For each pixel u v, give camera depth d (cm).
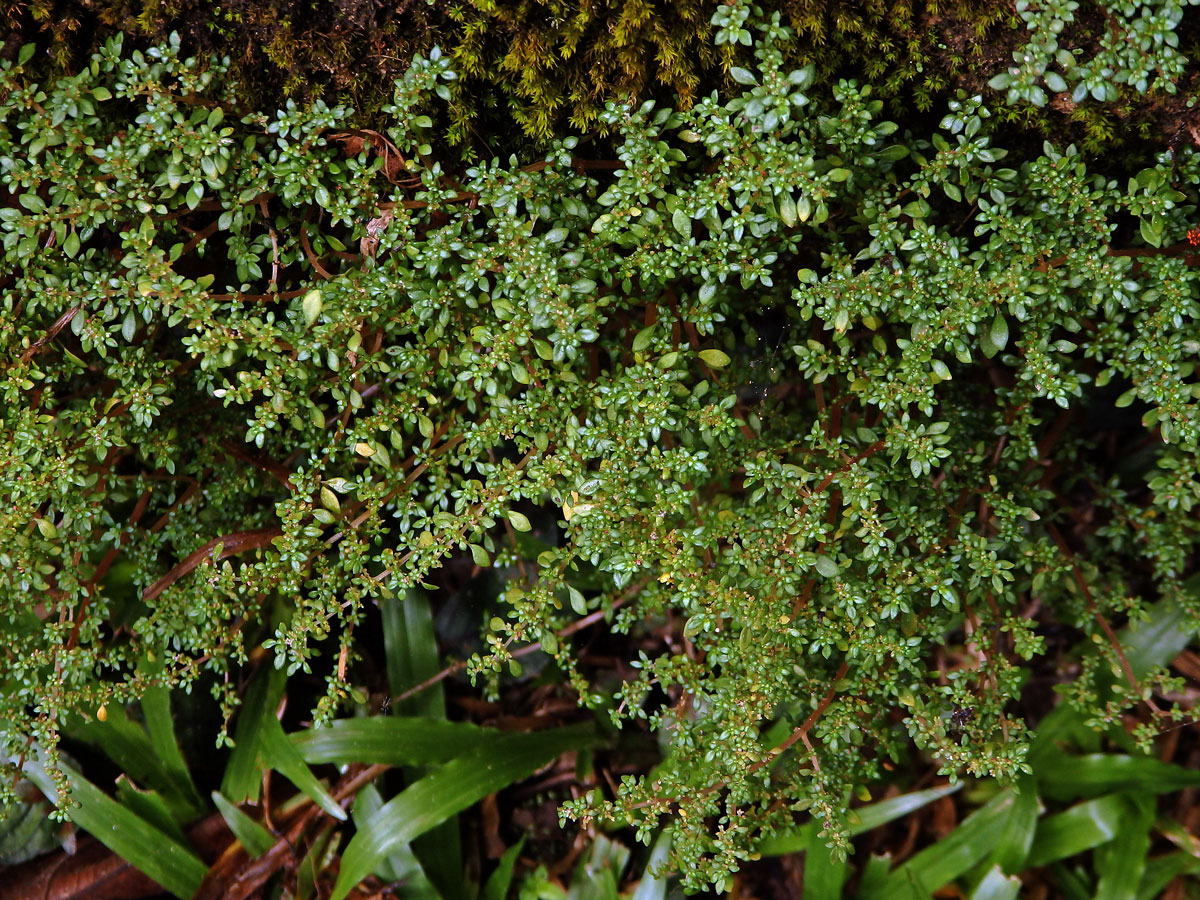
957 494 61
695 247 56
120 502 64
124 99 58
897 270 56
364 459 61
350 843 64
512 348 56
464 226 58
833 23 57
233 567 63
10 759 64
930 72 58
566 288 56
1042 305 57
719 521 59
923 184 56
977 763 58
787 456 61
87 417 58
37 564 59
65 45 57
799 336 62
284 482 62
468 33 57
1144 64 54
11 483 57
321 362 59
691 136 55
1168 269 56
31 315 58
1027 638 60
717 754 58
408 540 58
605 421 57
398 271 57
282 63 57
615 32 56
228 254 59
